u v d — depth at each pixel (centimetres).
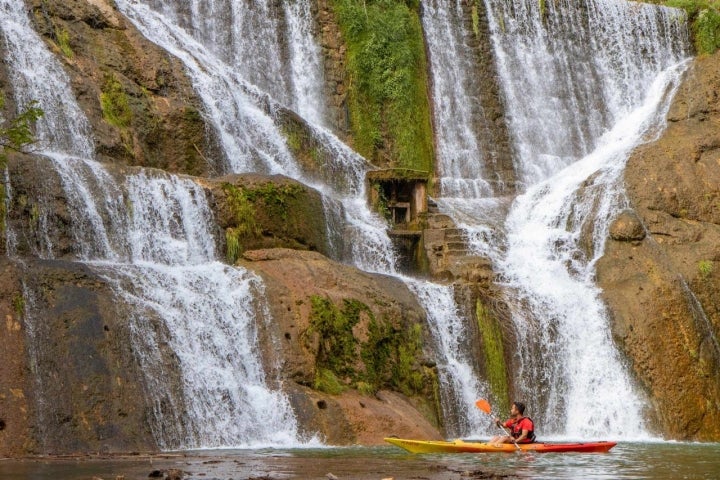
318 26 6975
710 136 6625
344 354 4456
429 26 7362
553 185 6606
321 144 6216
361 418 4153
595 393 5297
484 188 6944
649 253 5866
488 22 7606
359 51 6944
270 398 4112
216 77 5959
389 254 5616
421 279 5591
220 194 4825
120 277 4044
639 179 6309
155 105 5538
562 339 5372
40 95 5056
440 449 3522
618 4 8206
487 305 5216
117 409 3669
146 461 3172
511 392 5100
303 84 6794
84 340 3725
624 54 8075
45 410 3531
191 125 5544
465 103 7325
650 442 4862
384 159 6862
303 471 2852
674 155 6475
